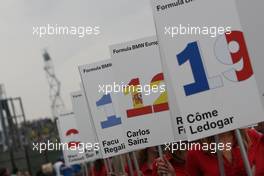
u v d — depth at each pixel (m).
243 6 6.12
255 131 7.69
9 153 39.12
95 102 12.94
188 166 7.98
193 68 6.25
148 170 10.79
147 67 9.66
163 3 6.28
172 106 9.09
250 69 6.17
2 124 40.41
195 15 6.25
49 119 34.66
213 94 6.23
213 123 6.23
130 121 9.78
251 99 6.18
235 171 7.56
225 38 6.19
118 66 9.67
